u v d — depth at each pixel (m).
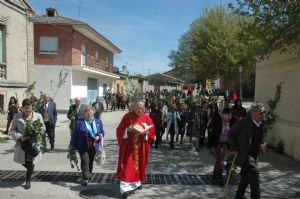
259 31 11.78
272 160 11.91
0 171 9.87
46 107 13.31
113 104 40.34
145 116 8.06
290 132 12.52
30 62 22.36
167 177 9.73
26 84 21.66
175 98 16.34
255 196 7.05
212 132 9.18
